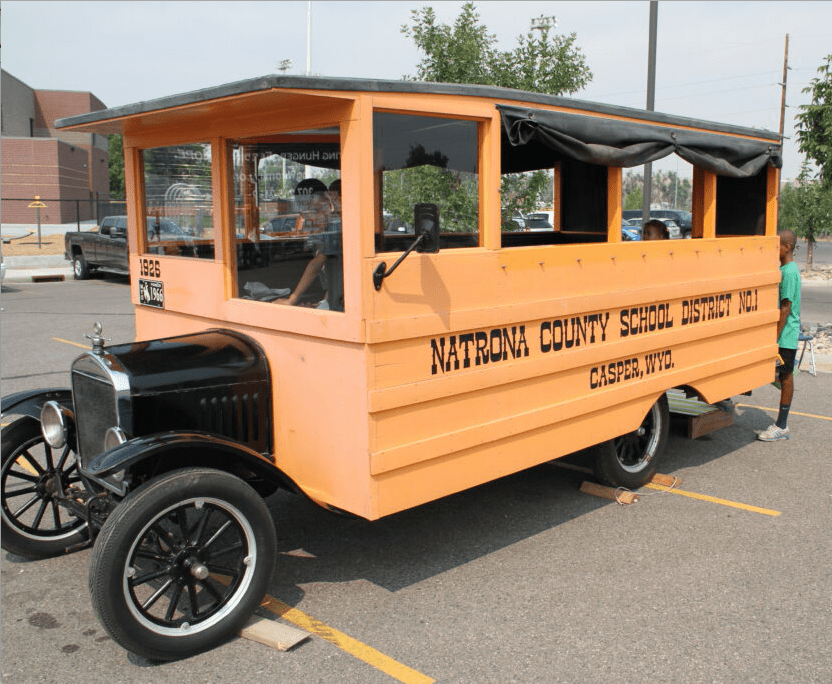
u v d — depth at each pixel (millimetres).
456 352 4223
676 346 5883
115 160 70188
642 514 5500
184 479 3561
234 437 4234
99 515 4160
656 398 5746
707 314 6176
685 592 4328
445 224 4316
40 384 8984
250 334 4449
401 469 4020
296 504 5680
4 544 4609
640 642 3816
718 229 7391
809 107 17922
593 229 6344
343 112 3723
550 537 5094
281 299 4246
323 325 3938
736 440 7398
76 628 3969
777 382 7383
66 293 19469
